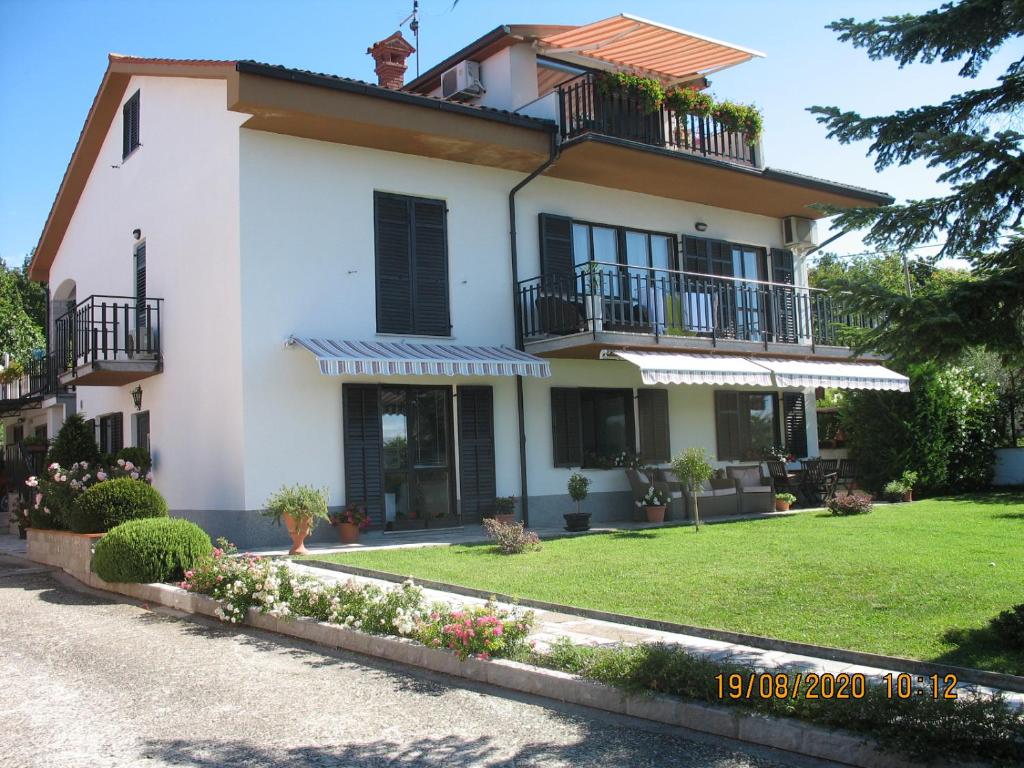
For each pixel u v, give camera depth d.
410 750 5.59
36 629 9.48
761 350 19.00
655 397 19.25
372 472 15.43
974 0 6.81
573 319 17.25
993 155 6.42
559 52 18.72
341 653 8.22
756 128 19.12
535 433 17.47
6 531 21.80
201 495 15.54
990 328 6.80
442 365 14.76
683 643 7.64
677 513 17.45
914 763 4.89
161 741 5.80
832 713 5.36
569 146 16.53
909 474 20.39
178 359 16.53
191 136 16.36
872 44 7.35
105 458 16.05
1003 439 23.59
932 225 6.94
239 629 9.36
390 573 11.20
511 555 12.55
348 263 15.59
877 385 19.64
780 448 21.28
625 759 5.36
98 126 20.78
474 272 17.03
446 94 19.31
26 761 5.43
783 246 22.34
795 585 9.63
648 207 19.78
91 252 21.73
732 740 5.64
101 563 11.66
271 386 14.63
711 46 18.41
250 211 14.68
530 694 6.76
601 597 9.42
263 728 6.06
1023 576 9.68
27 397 24.05
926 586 9.30
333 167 15.59
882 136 7.34
